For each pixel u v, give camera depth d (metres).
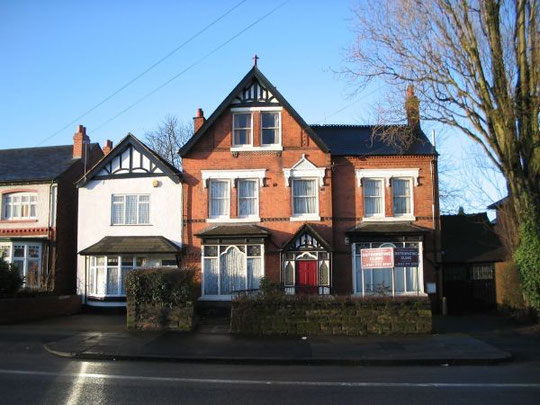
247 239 23.84
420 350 13.66
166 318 17.09
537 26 18.39
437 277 24.34
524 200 19.17
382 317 16.31
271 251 24.09
